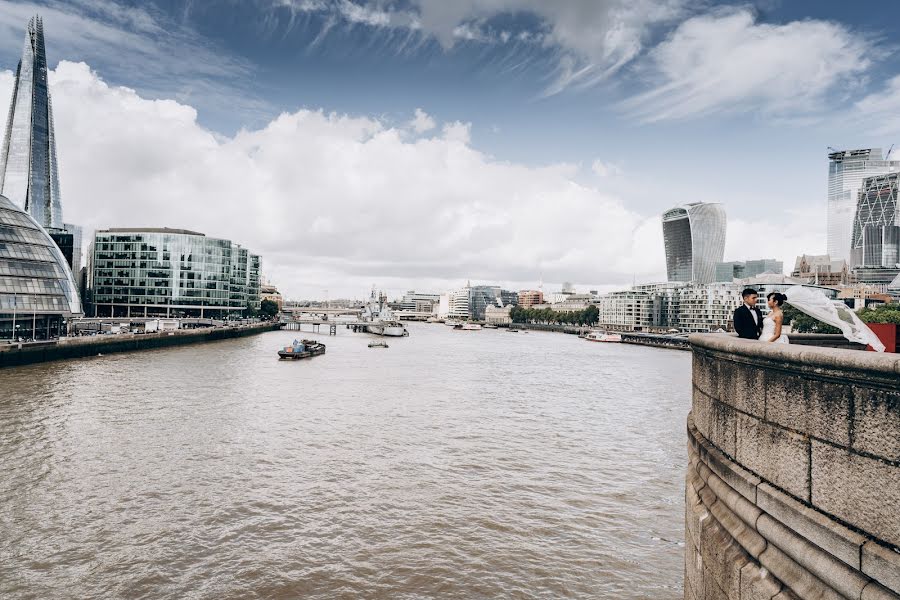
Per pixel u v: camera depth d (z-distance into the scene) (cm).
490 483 3738
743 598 823
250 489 3550
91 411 5631
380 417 5744
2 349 8638
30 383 7300
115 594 2394
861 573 626
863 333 1023
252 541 2867
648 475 3947
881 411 613
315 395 7025
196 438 4678
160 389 7088
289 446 4528
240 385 7669
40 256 11594
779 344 807
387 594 2427
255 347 14638
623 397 7369
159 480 3675
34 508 3203
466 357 13600
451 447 4606
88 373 8412
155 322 15225
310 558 2708
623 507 3359
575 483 3756
